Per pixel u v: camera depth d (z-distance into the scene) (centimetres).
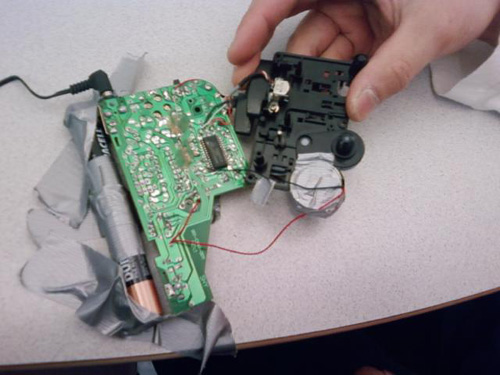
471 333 29
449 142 24
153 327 19
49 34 25
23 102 23
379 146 24
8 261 20
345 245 21
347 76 23
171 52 25
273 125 22
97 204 20
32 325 19
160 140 22
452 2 22
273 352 30
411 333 31
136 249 20
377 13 25
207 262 20
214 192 21
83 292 19
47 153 22
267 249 21
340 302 20
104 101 22
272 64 23
